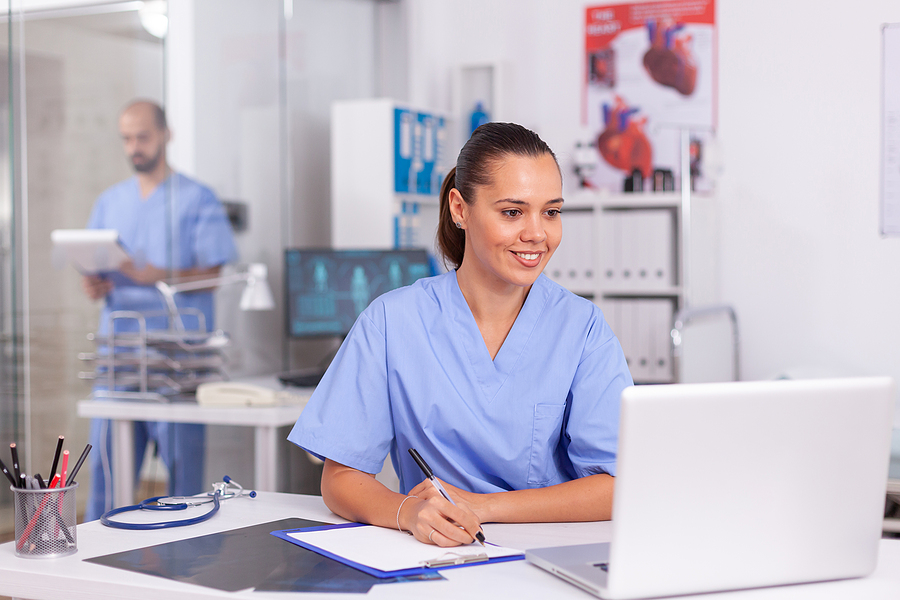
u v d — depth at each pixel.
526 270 1.26
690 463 0.89
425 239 3.88
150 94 2.88
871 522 0.97
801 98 3.53
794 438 0.92
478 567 1.04
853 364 3.48
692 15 3.70
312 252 3.11
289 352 3.50
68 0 2.65
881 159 3.42
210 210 3.09
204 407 2.54
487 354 1.34
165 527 1.23
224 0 3.15
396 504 1.21
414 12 3.96
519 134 1.27
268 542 1.15
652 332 3.44
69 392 2.68
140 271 2.85
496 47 4.02
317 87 3.63
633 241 3.47
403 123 3.51
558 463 1.41
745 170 3.63
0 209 2.54
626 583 0.89
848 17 3.45
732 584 0.93
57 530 1.09
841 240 3.49
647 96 3.80
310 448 1.31
